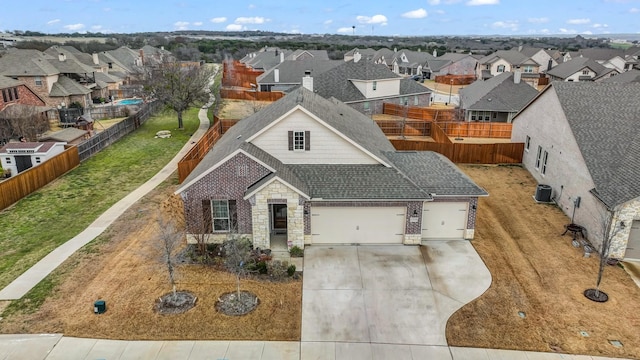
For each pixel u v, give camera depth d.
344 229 19.84
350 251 19.41
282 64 66.25
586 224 20.70
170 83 45.84
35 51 60.66
